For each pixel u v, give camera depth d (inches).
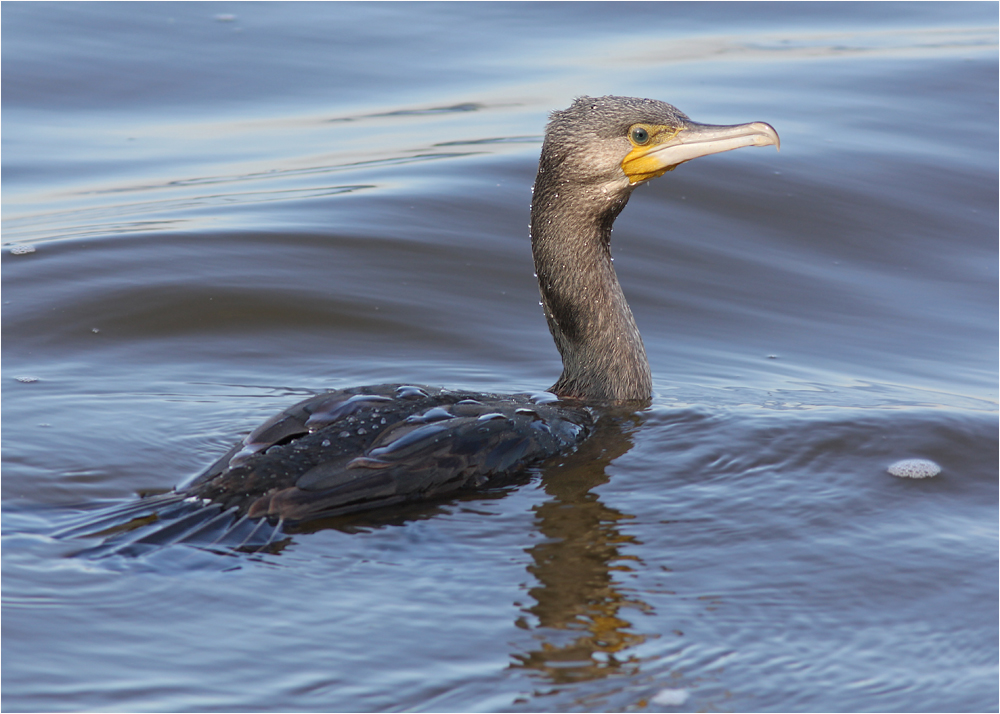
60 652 247.8
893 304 562.3
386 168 708.7
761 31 1008.2
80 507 319.9
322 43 978.7
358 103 844.0
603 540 305.1
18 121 805.2
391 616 264.8
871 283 586.2
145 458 358.3
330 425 336.5
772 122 759.1
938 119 789.2
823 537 312.0
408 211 634.8
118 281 541.0
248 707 232.1
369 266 570.3
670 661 250.7
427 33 1010.1
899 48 948.0
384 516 312.0
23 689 235.0
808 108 798.5
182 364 462.0
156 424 389.1
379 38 994.1
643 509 324.8
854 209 661.9
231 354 475.2
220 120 816.3
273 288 540.1
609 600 275.0
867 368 482.0
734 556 299.1
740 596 279.1
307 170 714.8
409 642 255.0
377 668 245.6
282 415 343.0
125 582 274.2
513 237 610.2
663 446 370.3
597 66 893.8
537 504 324.8
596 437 377.4
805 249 620.4
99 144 769.6
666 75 859.4
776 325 533.0
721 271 591.8
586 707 233.6
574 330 423.5
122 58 924.6
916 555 303.6
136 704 231.8
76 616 260.7
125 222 623.2
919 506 334.3
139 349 476.7
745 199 669.9
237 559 285.6
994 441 383.6
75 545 291.7
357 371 460.8
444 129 775.7
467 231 614.2
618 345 421.1
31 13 1007.0
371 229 608.7
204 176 711.7
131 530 298.4
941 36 986.7
